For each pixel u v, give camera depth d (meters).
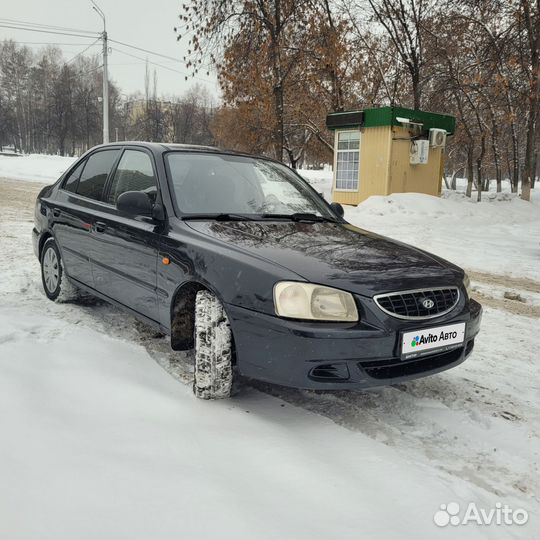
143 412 2.61
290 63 19.06
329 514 1.91
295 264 2.76
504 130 28.22
